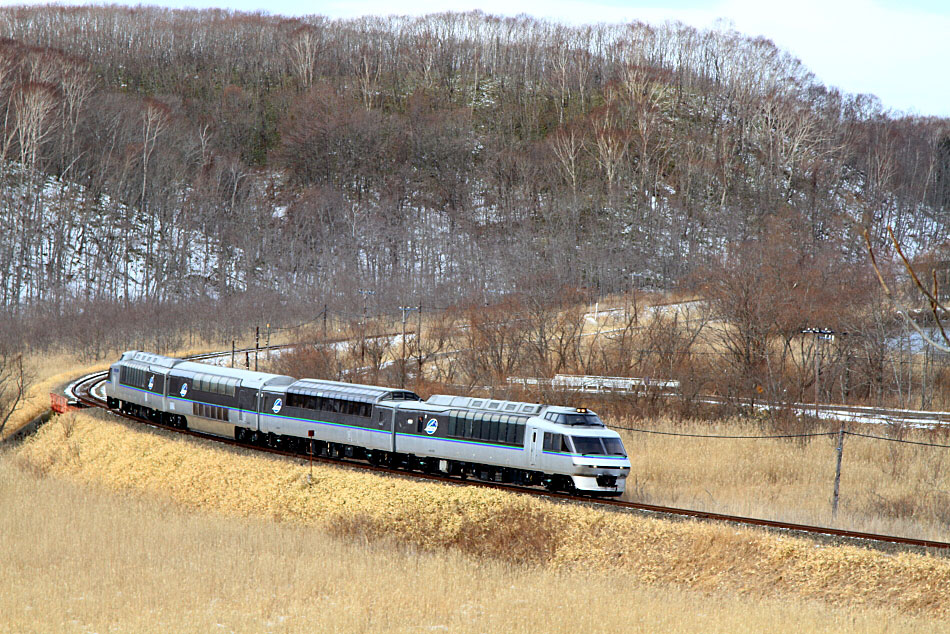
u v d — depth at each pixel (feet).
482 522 115.96
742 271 241.76
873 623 83.35
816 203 403.95
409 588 95.66
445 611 87.20
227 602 89.76
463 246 383.24
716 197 432.25
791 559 99.71
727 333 232.94
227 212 435.94
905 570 94.32
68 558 107.24
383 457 140.67
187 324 333.01
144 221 418.51
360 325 264.31
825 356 224.12
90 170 434.30
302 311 339.36
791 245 270.26
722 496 135.95
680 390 203.31
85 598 90.33
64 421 184.65
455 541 114.62
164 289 362.74
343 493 128.77
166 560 105.70
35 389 232.94
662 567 103.60
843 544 100.83
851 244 302.04
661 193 445.37
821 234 383.04
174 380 173.17
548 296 279.90
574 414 126.11
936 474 143.33
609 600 90.58
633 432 176.96
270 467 140.56
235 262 402.31
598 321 293.84
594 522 111.34
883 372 215.10
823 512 125.80
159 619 83.66
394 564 104.83
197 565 102.73
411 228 402.93
